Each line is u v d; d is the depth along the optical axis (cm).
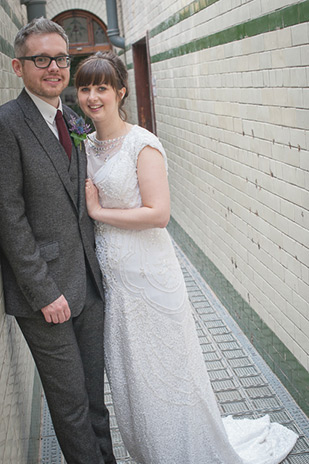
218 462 279
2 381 212
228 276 471
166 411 268
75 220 241
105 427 279
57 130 236
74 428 248
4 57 360
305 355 320
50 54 220
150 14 753
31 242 223
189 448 271
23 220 222
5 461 198
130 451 286
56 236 234
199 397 274
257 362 397
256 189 376
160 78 718
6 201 217
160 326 263
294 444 306
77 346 247
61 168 232
